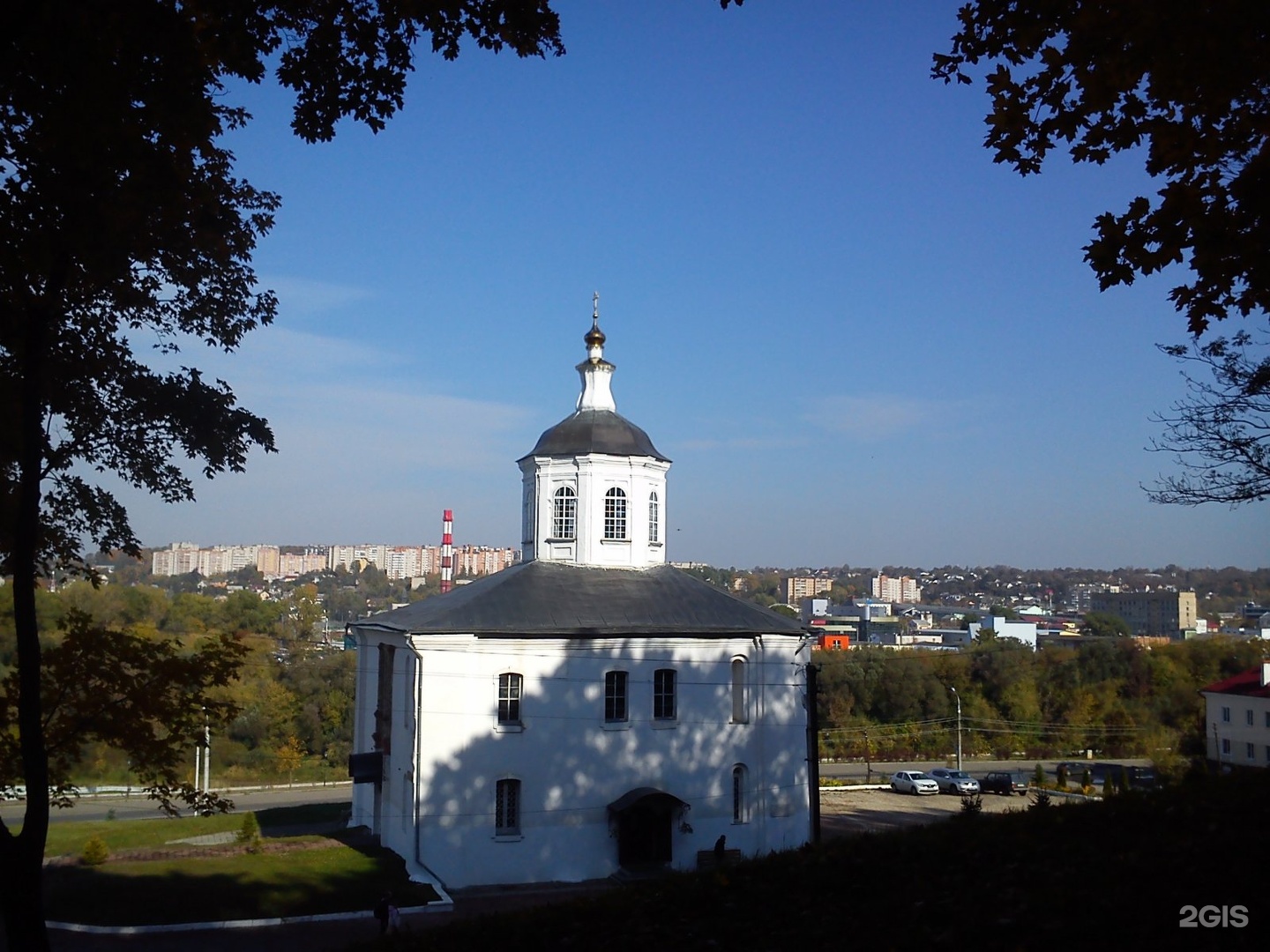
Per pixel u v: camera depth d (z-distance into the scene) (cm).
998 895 1273
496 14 1320
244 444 1825
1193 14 1020
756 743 3712
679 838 3534
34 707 1502
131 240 1514
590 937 1473
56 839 4097
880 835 1777
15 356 1586
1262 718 6638
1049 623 16212
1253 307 1177
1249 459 1673
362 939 2661
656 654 3612
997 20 1152
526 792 3412
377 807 3859
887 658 9169
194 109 1406
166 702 1747
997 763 7900
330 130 1395
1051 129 1165
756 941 1302
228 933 2703
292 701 7825
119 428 1755
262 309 1783
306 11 1318
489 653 3431
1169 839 1399
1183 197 1114
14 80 1302
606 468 4109
